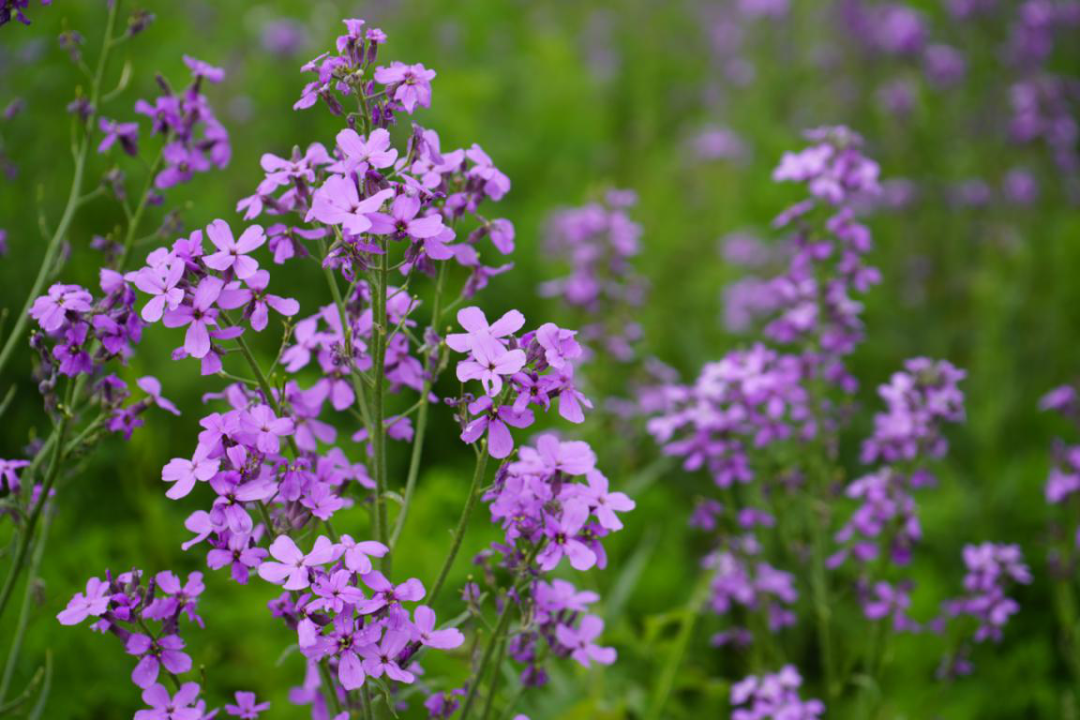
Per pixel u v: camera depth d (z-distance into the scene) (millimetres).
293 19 2090
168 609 723
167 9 1962
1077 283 1701
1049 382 1623
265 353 1321
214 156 832
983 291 1612
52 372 756
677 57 2715
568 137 2105
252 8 2213
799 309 962
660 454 1341
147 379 776
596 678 967
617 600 964
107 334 735
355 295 781
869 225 2002
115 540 1016
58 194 1357
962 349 1702
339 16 2258
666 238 1874
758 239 1824
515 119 2150
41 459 797
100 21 1505
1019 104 1887
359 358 759
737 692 918
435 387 1312
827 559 953
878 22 2301
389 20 2363
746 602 944
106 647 937
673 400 940
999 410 1435
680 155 2150
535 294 1522
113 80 1474
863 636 1075
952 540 1305
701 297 1783
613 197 1199
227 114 1644
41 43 1320
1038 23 1987
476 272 774
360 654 699
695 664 1104
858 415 1460
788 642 1103
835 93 2264
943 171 2035
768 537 1018
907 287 1828
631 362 1386
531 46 2506
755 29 2529
